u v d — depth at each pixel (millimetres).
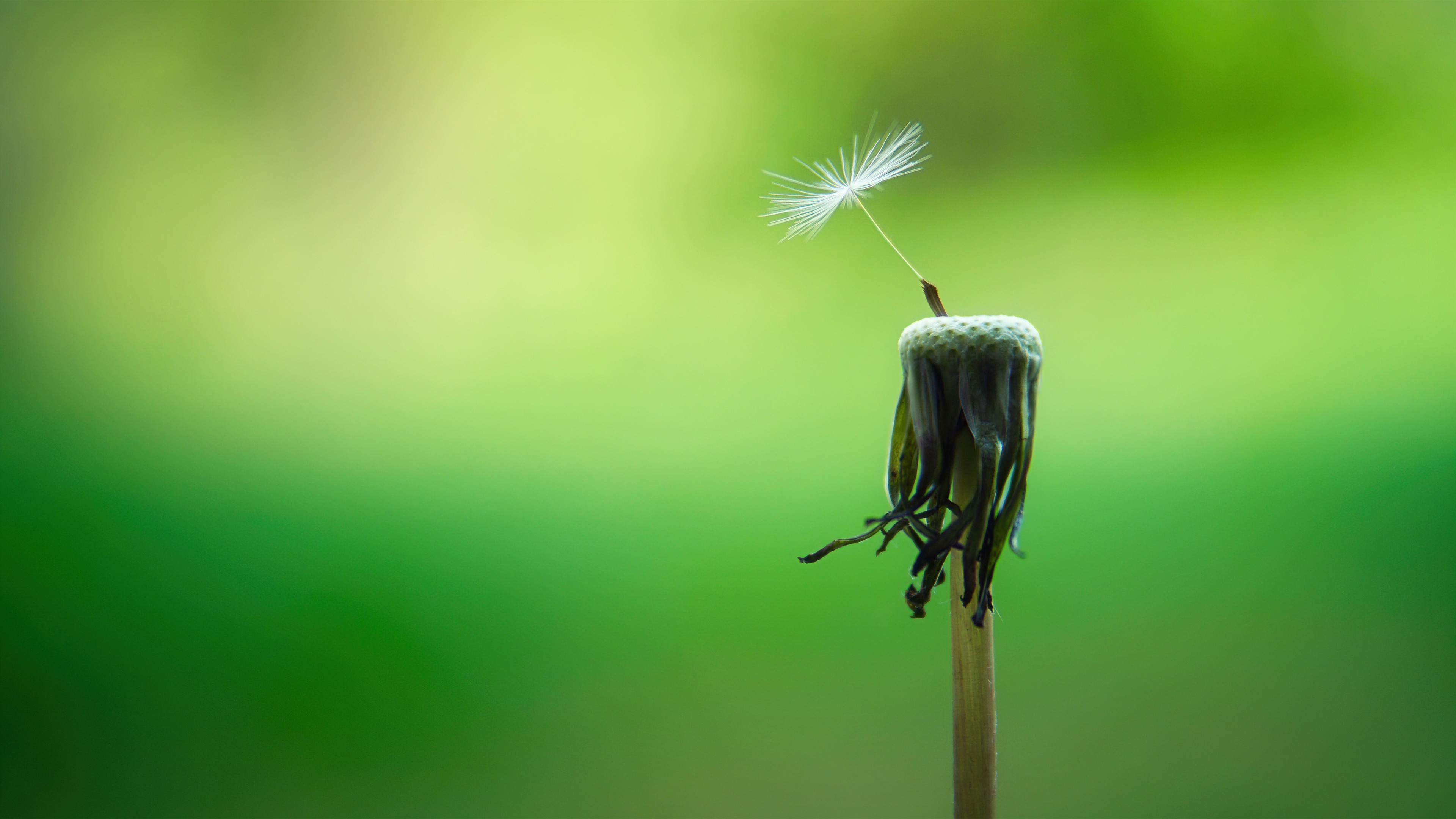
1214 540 662
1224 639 534
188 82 1397
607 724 506
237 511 864
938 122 1352
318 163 1426
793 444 966
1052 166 1325
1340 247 1141
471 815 445
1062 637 555
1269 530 666
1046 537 701
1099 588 608
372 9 1406
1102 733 457
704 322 1267
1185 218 1255
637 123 1429
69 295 1363
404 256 1413
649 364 1201
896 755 460
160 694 552
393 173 1433
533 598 668
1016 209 1312
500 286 1370
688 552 740
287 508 876
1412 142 1233
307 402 1192
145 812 452
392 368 1257
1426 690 463
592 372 1188
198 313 1376
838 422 1013
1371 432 816
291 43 1402
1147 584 607
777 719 498
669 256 1381
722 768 465
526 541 779
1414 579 568
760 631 601
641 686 540
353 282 1395
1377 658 497
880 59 1377
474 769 478
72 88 1371
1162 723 463
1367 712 453
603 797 445
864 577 667
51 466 989
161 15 1367
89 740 511
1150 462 834
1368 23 1244
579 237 1416
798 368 1145
